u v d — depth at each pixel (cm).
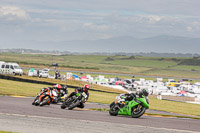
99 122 1653
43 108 2338
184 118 2620
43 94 2530
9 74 9006
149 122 1895
